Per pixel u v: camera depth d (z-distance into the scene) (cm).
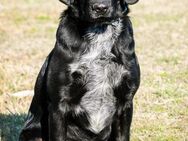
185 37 1548
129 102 705
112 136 727
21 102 998
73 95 688
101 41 691
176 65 1249
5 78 1120
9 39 1576
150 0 2205
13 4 2136
